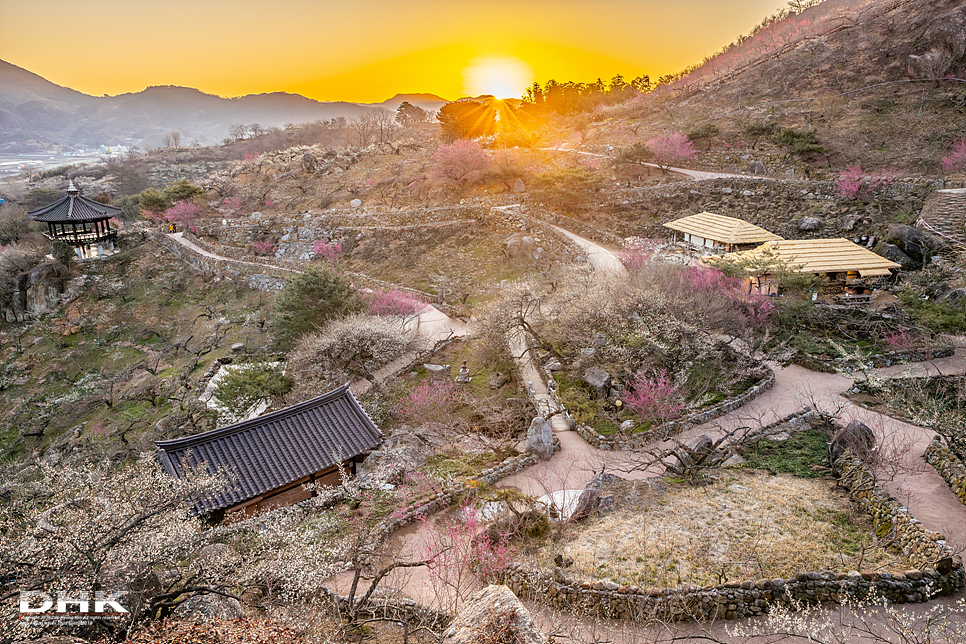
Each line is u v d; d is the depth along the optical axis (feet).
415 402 109.60
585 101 478.18
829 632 44.93
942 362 106.73
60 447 136.05
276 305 158.81
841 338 119.55
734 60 419.33
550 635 46.96
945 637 45.70
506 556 59.67
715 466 79.20
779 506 67.46
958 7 272.72
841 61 300.40
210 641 39.29
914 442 80.84
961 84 246.27
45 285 224.94
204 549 54.29
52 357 192.95
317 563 54.54
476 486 74.43
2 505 66.54
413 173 300.81
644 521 65.82
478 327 132.57
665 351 106.01
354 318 134.21
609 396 104.83
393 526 70.13
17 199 402.52
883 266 135.13
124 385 167.73
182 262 245.45
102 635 42.06
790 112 271.08
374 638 50.65
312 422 87.71
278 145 588.50
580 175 227.61
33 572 43.27
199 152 609.01
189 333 197.67
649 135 297.33
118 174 505.66
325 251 231.91
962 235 149.69
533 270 187.01
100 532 46.93
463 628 30.89
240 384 120.98
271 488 77.97
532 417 99.76
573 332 120.06
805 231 180.55
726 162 243.19
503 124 428.15
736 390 102.53
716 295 119.24
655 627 50.26
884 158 213.66
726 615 51.06
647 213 213.66
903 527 59.72
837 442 77.97
